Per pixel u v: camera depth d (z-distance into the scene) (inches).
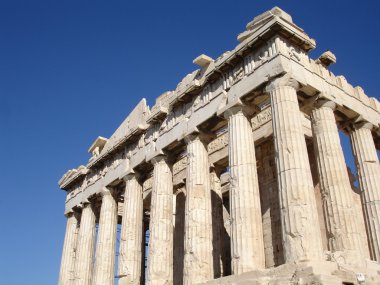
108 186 1419.8
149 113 1339.8
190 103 1152.2
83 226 1498.5
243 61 1013.8
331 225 855.7
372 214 971.3
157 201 1144.2
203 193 1032.2
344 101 1023.0
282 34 943.7
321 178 909.2
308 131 1160.8
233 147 944.3
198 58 1106.7
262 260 841.5
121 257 1200.8
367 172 1014.4
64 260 1562.5
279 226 1109.1
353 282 670.5
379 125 1111.0
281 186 807.7
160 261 1075.9
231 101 992.9
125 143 1370.6
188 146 1099.3
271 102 896.9
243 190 889.5
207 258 967.0
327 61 1034.1
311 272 658.8
